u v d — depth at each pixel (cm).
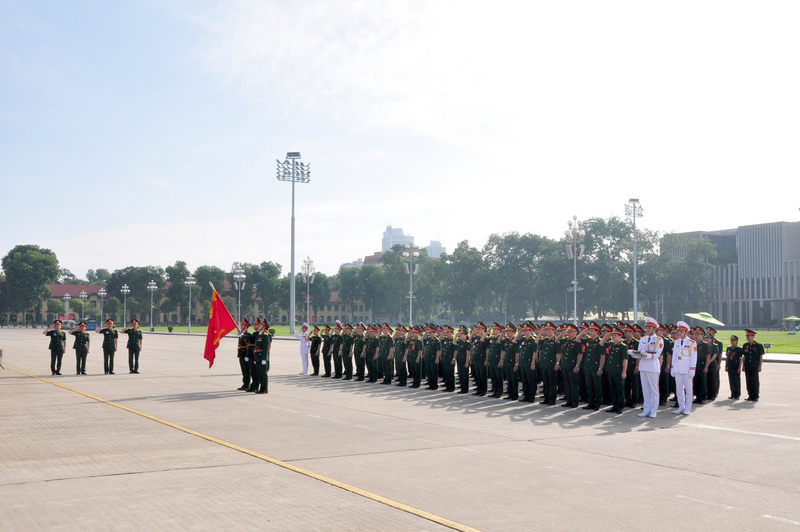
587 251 11531
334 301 18275
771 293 12912
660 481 905
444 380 2144
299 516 731
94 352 4281
